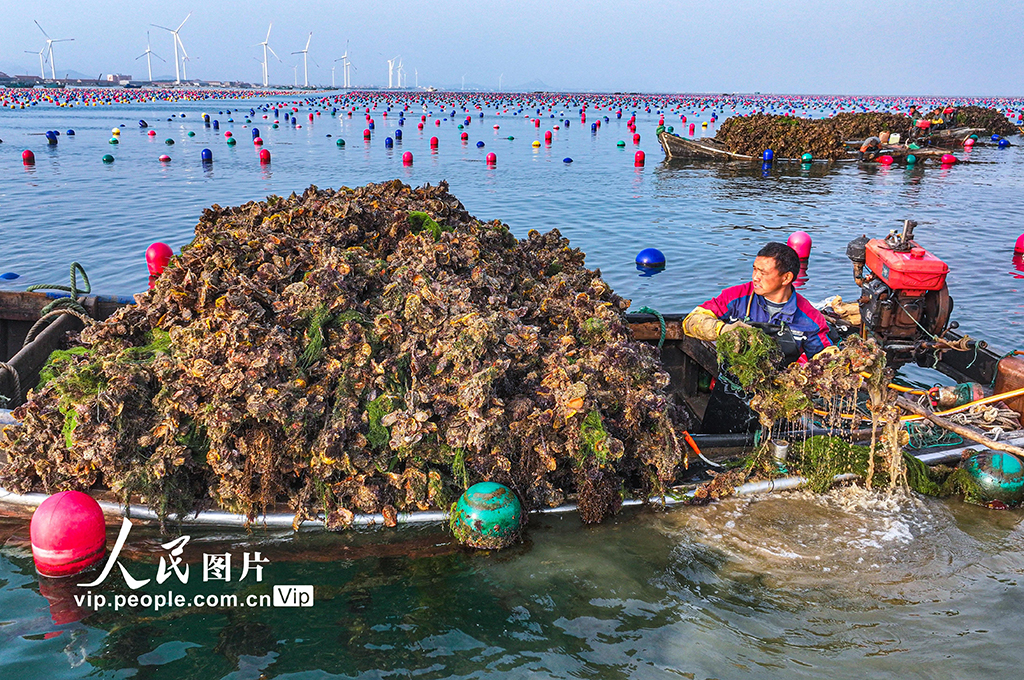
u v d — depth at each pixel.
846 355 4.42
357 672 3.25
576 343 4.88
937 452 4.72
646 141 42.28
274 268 4.70
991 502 4.40
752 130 30.62
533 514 4.29
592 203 19.31
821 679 3.15
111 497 4.11
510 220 16.66
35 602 3.69
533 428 4.21
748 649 3.34
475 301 4.87
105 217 16.03
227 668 3.27
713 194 21.33
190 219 15.92
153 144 35.72
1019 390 4.88
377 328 4.41
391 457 4.19
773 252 4.84
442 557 4.02
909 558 3.98
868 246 6.67
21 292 7.02
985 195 21.38
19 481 4.17
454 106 89.69
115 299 7.01
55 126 46.12
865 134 34.69
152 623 3.54
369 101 104.06
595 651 3.36
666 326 6.75
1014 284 11.21
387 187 6.56
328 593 3.76
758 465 4.62
